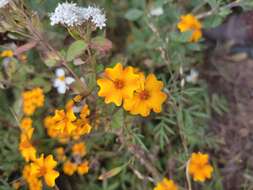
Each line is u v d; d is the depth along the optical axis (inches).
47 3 11.2
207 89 13.5
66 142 12.1
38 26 9.9
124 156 12.1
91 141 12.0
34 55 12.2
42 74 12.3
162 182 11.0
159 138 12.3
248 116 13.3
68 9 9.2
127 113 10.8
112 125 10.4
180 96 11.8
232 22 13.8
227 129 13.2
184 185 12.1
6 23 9.6
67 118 10.1
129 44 13.7
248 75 13.7
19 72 12.1
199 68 13.7
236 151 13.0
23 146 11.0
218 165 12.9
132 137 10.9
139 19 13.5
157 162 12.0
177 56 12.4
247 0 11.9
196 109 12.7
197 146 12.7
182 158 11.7
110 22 13.2
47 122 12.0
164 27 13.3
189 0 13.6
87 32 9.5
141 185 12.0
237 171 12.8
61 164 12.2
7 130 12.4
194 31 12.5
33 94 12.1
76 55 9.6
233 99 13.6
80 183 12.4
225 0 12.6
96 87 10.4
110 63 12.5
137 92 10.0
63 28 11.8
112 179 12.3
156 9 12.7
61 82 11.4
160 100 10.1
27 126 11.6
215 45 14.2
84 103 10.4
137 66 13.4
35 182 10.9
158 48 12.5
